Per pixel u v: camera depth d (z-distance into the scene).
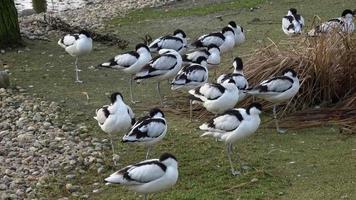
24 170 11.43
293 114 13.69
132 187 9.52
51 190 10.71
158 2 26.47
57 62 18.39
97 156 11.94
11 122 13.74
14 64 18.20
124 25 22.70
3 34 19.55
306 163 11.46
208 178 11.02
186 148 12.33
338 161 11.48
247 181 10.82
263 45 16.58
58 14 25.88
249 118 10.98
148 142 10.97
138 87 16.12
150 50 16.34
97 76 17.08
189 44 18.75
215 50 15.49
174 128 13.37
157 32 21.41
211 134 11.27
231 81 12.57
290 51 14.62
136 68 14.90
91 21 23.72
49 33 21.58
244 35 18.75
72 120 13.92
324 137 12.62
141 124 10.93
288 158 11.71
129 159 11.91
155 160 9.66
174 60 14.41
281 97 12.82
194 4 25.52
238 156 11.60
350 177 10.82
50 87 16.16
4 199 10.31
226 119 10.99
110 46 19.88
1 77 15.89
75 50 16.38
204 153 12.09
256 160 11.66
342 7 22.91
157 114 11.50
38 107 14.52
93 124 13.69
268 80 12.90
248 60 14.81
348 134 12.65
